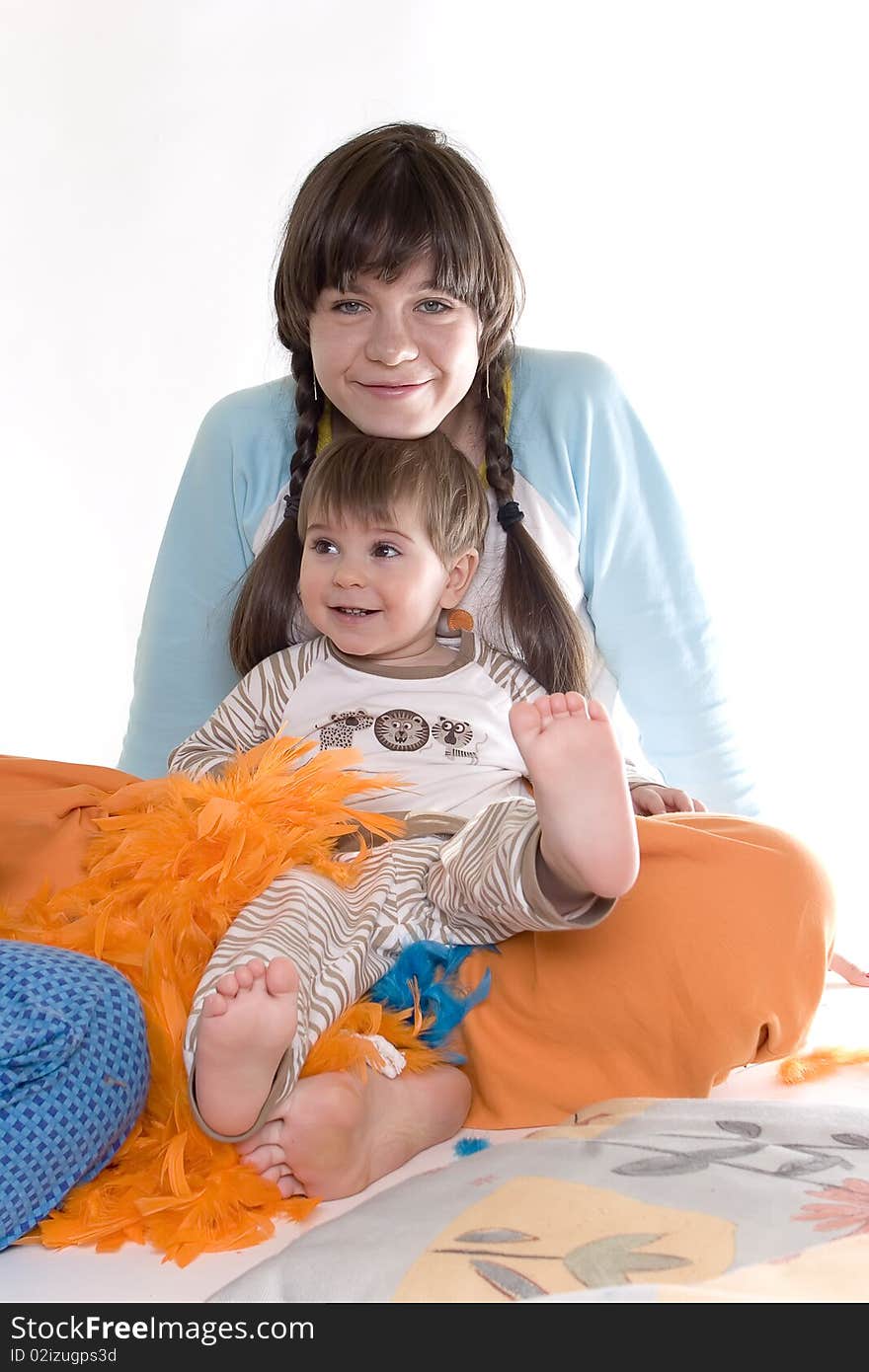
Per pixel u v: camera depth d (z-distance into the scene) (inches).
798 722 123.1
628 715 80.1
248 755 60.4
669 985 52.7
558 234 119.8
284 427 75.2
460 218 64.3
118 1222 42.0
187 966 49.9
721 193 119.1
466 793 62.0
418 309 64.7
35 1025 41.0
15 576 123.5
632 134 119.0
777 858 54.7
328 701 65.3
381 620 64.4
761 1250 37.5
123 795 59.3
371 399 65.7
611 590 75.2
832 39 117.3
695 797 77.2
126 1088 43.3
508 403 73.3
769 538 122.7
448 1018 52.9
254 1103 43.6
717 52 117.7
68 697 125.1
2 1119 40.6
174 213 118.7
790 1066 58.1
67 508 123.0
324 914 51.6
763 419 121.9
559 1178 43.3
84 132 118.3
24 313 120.3
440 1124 50.1
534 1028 53.7
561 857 49.1
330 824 55.9
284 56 116.3
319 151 117.0
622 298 120.5
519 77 117.3
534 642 69.4
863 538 121.9
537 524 72.5
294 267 65.6
